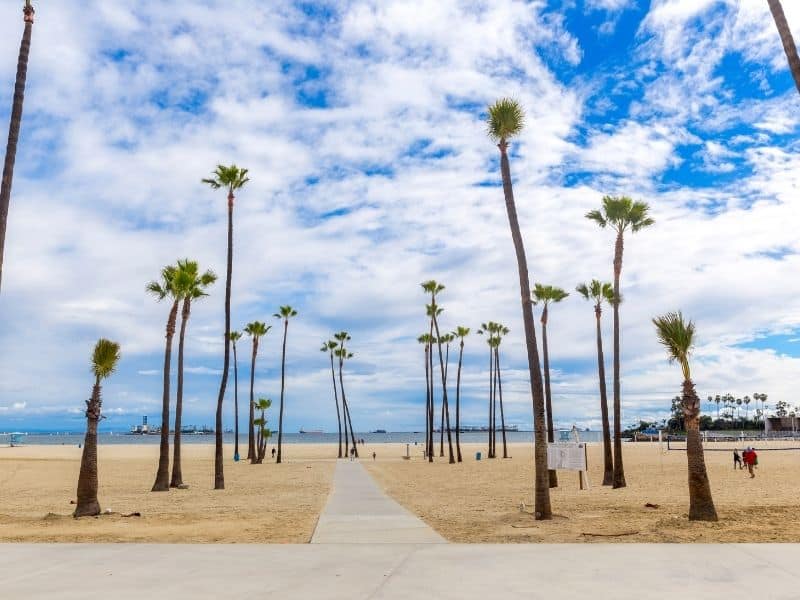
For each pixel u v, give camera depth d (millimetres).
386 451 98000
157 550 10156
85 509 16266
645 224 27672
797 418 172000
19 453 76438
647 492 23672
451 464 53375
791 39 12641
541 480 15281
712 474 34125
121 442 164750
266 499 22109
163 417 27922
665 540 11047
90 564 8930
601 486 27797
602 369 30250
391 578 7863
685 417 14078
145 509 18891
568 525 13844
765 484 26625
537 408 15648
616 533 12070
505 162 16844
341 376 78375
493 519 15367
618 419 26719
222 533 12953
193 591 7250
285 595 7023
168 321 29469
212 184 30984
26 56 14820
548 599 6715
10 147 14398
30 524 14766
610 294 31531
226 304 29953
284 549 10234
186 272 30562
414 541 11195
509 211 16625
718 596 6809
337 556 9492
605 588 7188
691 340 13969
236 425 64250
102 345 16781
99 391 16922
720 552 9359
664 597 6773
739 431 176625
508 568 8367
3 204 14258
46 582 7770
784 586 7250
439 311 63562
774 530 12031
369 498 20938
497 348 69688
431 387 63906
